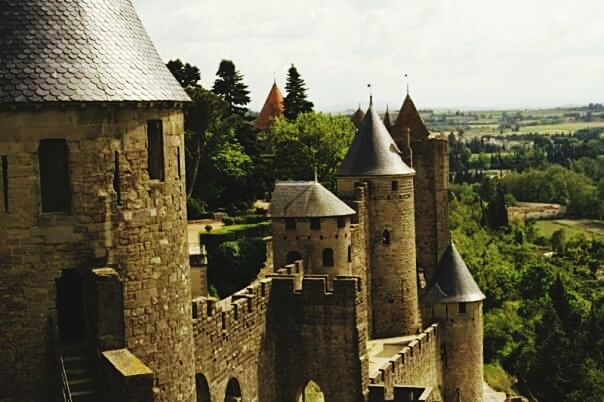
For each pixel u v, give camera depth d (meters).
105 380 24.61
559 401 84.44
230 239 82.44
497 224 170.88
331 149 113.44
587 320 98.75
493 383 82.56
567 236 191.25
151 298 26.80
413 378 58.94
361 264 70.81
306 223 64.56
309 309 48.62
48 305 25.16
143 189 26.34
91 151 25.09
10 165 24.42
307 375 48.91
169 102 26.97
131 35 27.05
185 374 28.50
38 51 24.73
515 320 101.69
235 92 130.62
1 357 25.12
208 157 109.25
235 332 43.66
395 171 73.12
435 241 86.50
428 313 68.50
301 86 147.50
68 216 25.11
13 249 24.81
